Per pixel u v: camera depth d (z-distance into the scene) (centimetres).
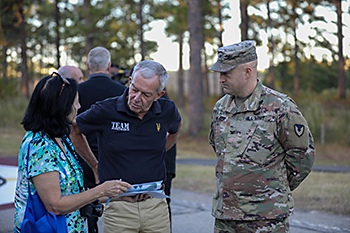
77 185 212
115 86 354
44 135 201
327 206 520
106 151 259
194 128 1867
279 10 3022
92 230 288
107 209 270
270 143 248
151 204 268
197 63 1878
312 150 246
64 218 203
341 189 623
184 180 776
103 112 257
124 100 259
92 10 2452
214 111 273
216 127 268
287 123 243
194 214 524
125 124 257
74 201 200
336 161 1191
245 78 249
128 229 264
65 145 216
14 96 2336
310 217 479
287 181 256
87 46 2611
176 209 552
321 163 1138
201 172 883
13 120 1970
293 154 247
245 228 253
